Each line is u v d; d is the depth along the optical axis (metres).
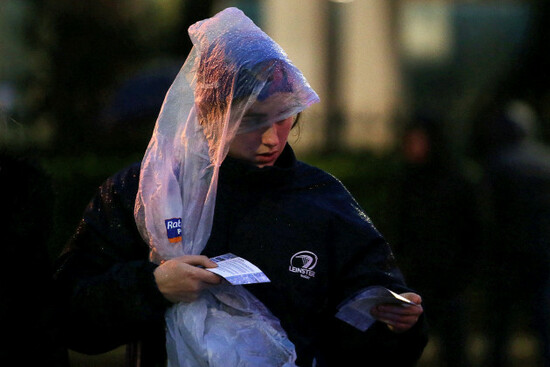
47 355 7.37
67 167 23.84
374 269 8.23
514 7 49.41
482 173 22.28
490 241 22.19
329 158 29.94
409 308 8.00
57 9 30.97
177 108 8.35
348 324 8.45
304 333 8.14
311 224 8.27
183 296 7.80
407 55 46.75
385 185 26.00
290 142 9.19
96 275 8.19
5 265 7.22
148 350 8.57
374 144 32.75
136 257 8.41
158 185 8.20
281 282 8.09
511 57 43.38
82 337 8.08
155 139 8.37
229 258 7.94
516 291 22.12
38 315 7.36
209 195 8.06
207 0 34.03
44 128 29.41
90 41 31.11
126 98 24.58
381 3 40.47
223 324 7.88
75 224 23.03
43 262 7.52
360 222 8.42
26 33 30.83
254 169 8.19
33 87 29.94
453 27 48.84
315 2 39.56
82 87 30.33
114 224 8.36
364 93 40.38
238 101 7.90
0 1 30.86
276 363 7.84
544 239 21.48
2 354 7.12
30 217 7.41
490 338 23.44
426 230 20.12
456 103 42.97
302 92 8.01
